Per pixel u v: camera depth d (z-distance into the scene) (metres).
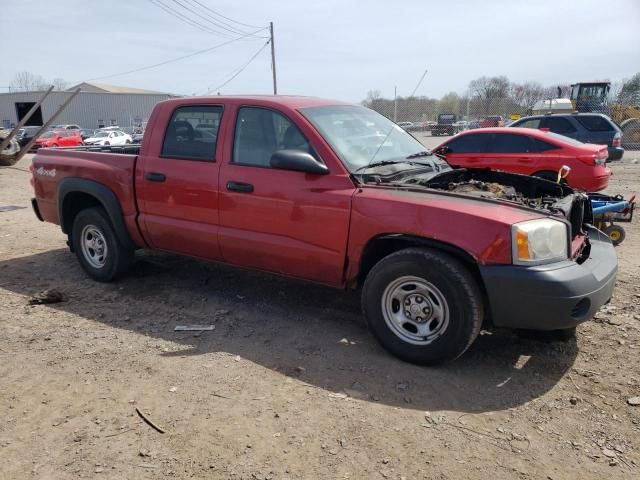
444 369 3.64
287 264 4.19
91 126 52.78
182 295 5.06
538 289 3.24
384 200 3.66
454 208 3.45
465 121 19.25
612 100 22.98
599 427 3.01
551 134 9.53
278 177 4.07
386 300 3.74
